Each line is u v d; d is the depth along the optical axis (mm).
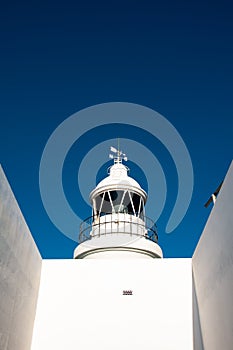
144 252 15352
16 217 9234
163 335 11711
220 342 9273
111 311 12148
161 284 12578
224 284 8797
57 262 13055
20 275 10133
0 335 8742
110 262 13000
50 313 12141
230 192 8008
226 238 8461
